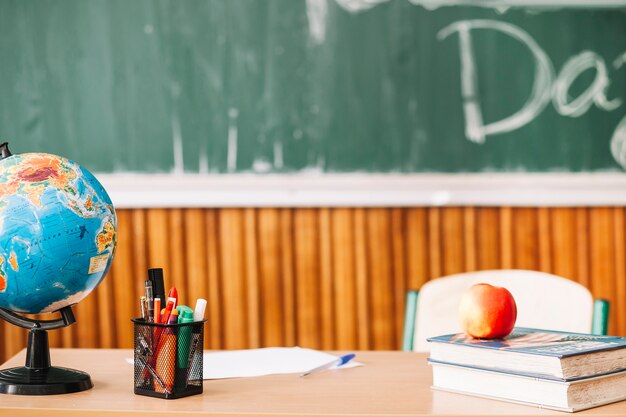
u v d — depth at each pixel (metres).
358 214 2.72
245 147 2.71
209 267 2.71
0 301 1.24
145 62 2.71
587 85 2.73
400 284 2.71
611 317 2.73
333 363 1.45
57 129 2.71
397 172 2.71
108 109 2.71
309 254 2.71
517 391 1.16
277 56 2.71
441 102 2.72
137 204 2.69
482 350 1.20
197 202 2.69
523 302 1.85
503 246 2.72
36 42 2.71
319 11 2.71
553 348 1.16
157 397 1.21
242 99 2.71
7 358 2.69
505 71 2.72
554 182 2.71
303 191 2.70
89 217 1.24
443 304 1.86
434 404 1.16
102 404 1.16
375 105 2.71
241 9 2.71
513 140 2.72
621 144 2.72
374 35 2.71
